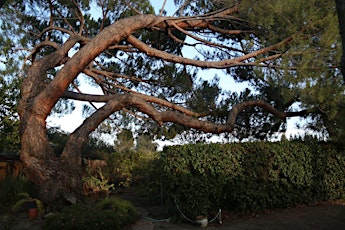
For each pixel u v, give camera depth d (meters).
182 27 12.16
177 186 8.57
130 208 8.66
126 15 12.31
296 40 9.20
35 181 9.18
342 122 10.26
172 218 8.52
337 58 8.92
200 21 12.25
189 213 8.44
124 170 14.49
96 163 15.04
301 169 10.55
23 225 7.66
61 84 9.57
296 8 9.01
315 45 9.22
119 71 13.65
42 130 9.56
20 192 9.23
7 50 10.22
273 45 9.85
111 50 13.53
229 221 8.59
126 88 13.16
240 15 10.57
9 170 11.62
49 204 8.82
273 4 9.26
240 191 9.17
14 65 10.06
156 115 11.05
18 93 9.87
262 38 10.17
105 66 13.67
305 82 9.26
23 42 11.59
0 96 9.48
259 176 9.67
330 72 9.50
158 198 11.17
